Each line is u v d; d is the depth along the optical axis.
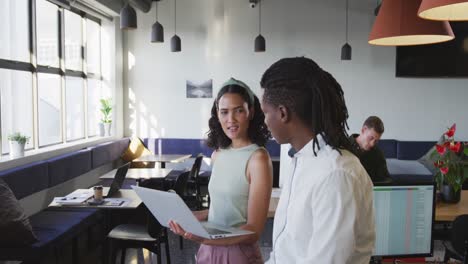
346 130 1.06
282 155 3.00
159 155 7.71
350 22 8.23
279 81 1.01
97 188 4.07
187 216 1.46
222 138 1.83
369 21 8.20
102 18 7.83
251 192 1.66
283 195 1.13
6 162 5.00
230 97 1.72
